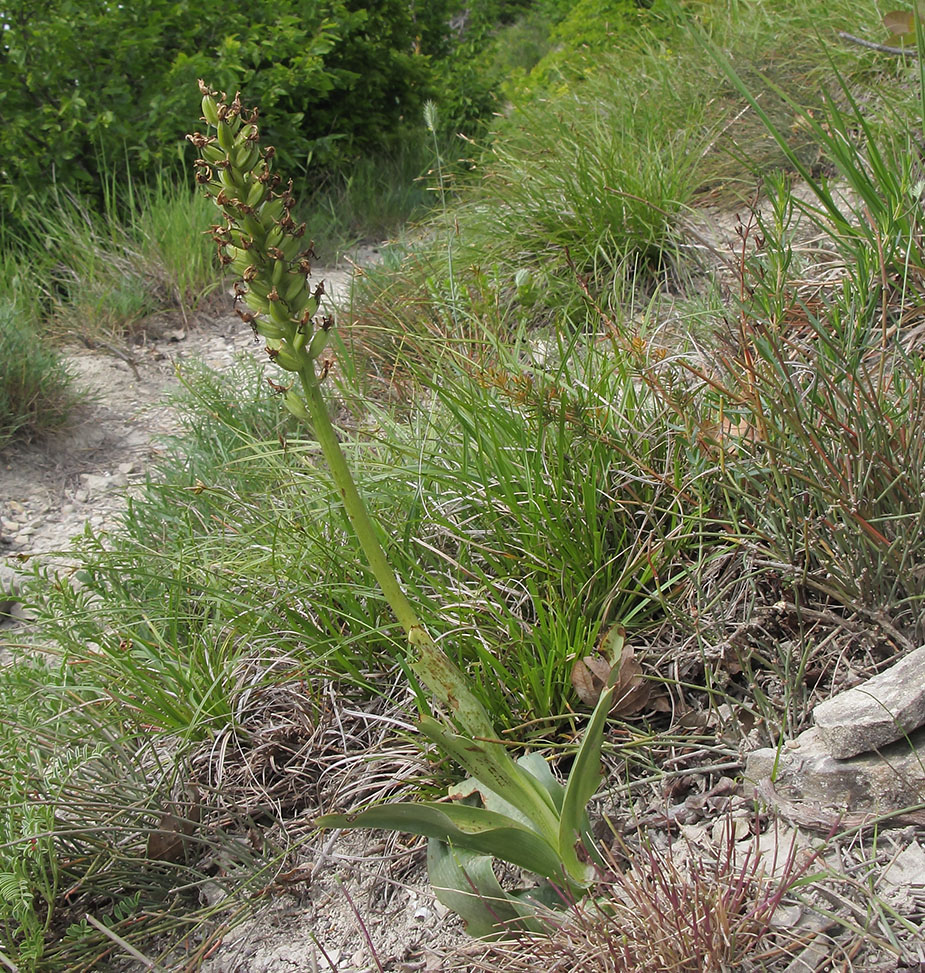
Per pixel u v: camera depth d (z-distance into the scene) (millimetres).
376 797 2203
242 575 2785
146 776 2404
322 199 7535
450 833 1591
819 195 3104
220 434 3984
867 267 2920
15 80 6121
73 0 6258
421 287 4617
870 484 2131
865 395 2098
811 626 2207
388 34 8969
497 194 5172
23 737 2441
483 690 2139
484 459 2754
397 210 7445
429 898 1993
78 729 2490
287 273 1408
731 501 2439
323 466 3332
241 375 4633
